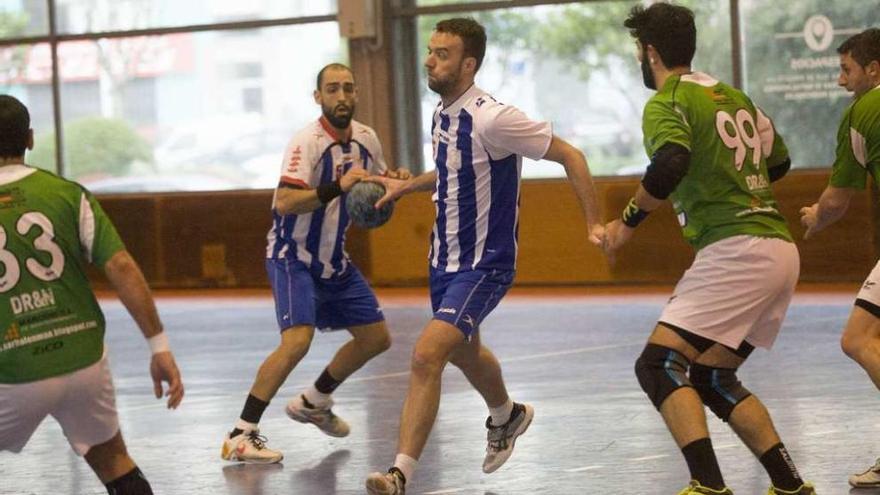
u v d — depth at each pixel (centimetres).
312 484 1416
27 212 990
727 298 1146
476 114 1287
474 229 1310
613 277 3406
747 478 1356
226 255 3747
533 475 1412
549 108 3572
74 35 3975
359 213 1431
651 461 1452
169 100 3922
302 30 3781
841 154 1316
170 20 3891
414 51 3681
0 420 996
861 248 3184
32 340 983
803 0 3312
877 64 1316
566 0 3512
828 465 1396
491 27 3600
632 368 2103
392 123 3659
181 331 2834
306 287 1551
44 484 1452
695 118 1146
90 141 3994
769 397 1802
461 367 1391
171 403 1027
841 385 1867
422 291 3472
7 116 1005
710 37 3403
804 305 2827
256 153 3859
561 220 3444
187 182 3922
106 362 1027
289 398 1966
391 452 1563
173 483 1438
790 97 3344
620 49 3484
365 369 2197
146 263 3816
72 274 1002
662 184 1110
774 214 1171
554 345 2412
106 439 1045
